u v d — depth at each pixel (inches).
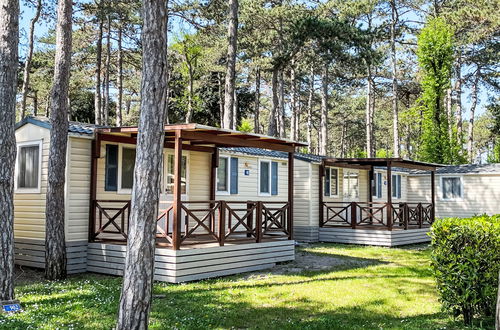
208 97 1366.9
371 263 457.4
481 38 1087.6
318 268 424.8
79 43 950.4
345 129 1989.4
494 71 1246.3
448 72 1036.5
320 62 1040.2
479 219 258.5
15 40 274.8
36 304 269.9
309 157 681.0
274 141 434.9
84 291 308.3
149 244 188.5
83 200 398.3
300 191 663.1
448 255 236.4
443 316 252.4
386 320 246.7
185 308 266.7
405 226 646.5
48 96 1153.4
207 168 514.0
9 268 263.9
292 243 465.7
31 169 416.8
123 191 429.4
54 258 359.6
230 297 297.7
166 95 198.5
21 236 418.6
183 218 479.8
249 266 408.8
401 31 1177.4
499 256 226.8
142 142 192.1
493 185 797.2
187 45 1182.3
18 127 427.8
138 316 183.8
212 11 761.0
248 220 434.6
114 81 1235.9
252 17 971.9
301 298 297.1
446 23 1085.8
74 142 392.5
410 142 1690.5
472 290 226.8
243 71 1401.3
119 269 378.9
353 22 1069.8
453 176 840.9
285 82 1476.4
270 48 1029.2
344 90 1518.2
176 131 356.5
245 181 571.8
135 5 810.2
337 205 719.7
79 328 222.4
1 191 262.8
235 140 401.4
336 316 254.8
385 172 837.2
